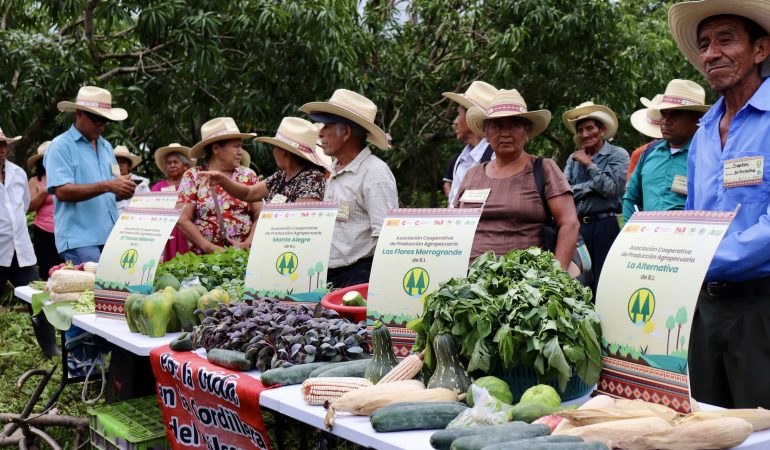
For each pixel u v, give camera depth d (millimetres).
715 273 2617
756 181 2629
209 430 2957
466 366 2398
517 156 4043
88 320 3945
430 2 11570
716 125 2896
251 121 9734
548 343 2223
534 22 10891
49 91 8867
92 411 3803
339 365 2639
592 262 6492
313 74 9711
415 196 13594
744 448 1882
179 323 3531
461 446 1867
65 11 8695
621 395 2236
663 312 2129
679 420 1992
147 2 9086
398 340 2859
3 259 7262
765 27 2641
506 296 2346
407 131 11781
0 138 7145
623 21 11727
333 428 2225
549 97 12000
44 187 8617
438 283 2807
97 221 6195
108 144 6535
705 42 2795
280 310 3131
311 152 4844
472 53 11734
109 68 10562
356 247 4305
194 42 9000
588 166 6500
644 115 6762
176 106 10273
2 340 7461
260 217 3688
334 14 9477
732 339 2703
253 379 2703
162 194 4184
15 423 4625
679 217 2184
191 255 4586
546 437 1839
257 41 9445
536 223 3939
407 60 11352
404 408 2123
